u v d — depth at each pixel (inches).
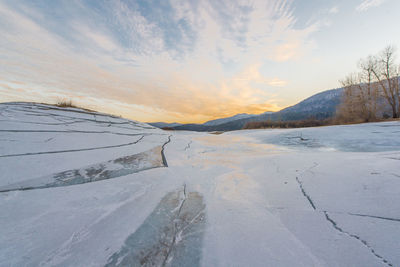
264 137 403.2
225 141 364.8
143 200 90.3
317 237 54.0
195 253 53.6
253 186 108.0
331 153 194.1
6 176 93.0
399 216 55.4
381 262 41.3
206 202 89.3
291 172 121.2
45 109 259.8
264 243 54.6
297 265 44.5
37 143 140.2
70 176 108.8
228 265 47.7
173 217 75.1
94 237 59.3
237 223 67.9
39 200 79.8
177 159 180.5
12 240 54.2
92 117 294.2
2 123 158.1
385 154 138.1
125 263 49.6
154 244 57.9
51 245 53.9
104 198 88.7
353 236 51.5
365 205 65.0
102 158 147.6
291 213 70.5
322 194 80.5
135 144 214.7
